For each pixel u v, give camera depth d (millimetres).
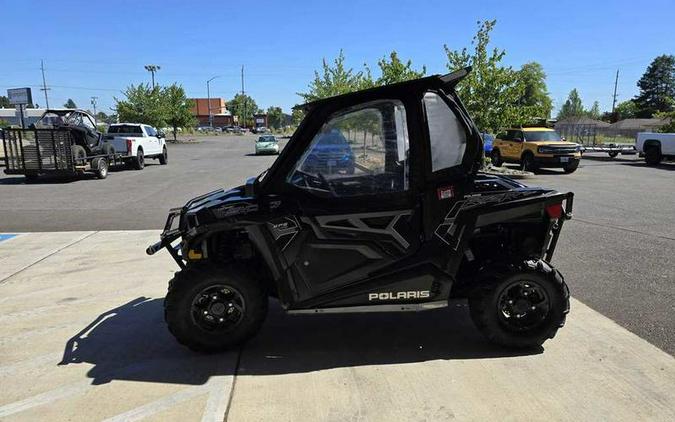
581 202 11984
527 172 19938
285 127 117875
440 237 3945
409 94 3881
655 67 106750
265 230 3869
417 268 3936
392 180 3945
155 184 16938
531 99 76125
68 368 3883
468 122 3965
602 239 7855
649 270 6195
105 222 9914
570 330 4430
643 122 66562
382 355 4043
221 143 54688
